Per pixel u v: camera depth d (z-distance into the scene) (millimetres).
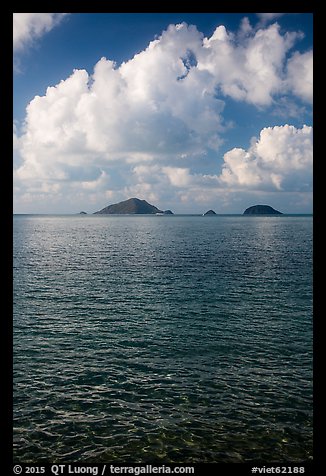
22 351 17062
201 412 11938
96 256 51719
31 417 11547
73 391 13250
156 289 30500
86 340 18578
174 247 64625
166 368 15297
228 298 27531
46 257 50281
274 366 15578
